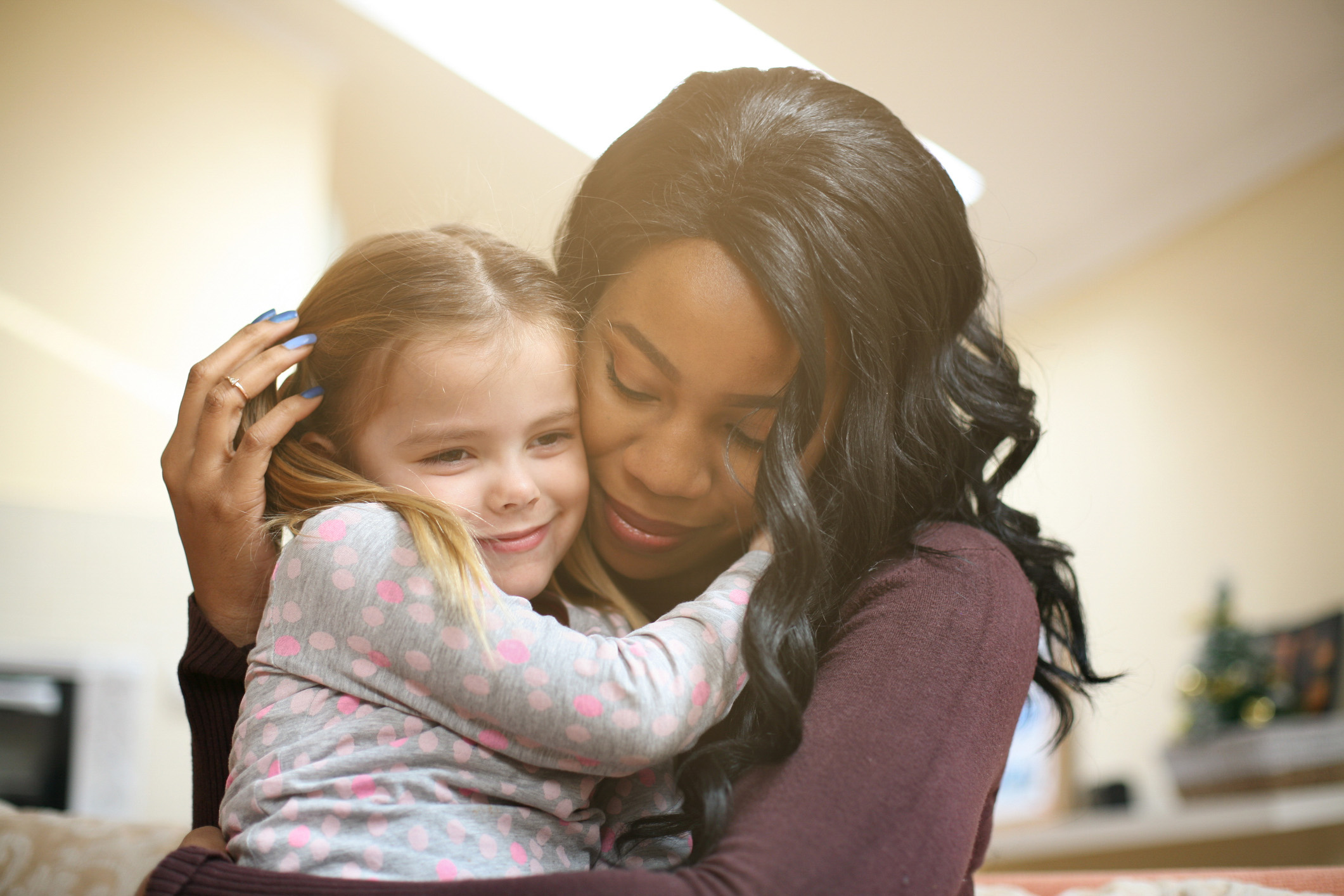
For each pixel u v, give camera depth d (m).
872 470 0.86
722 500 0.90
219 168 3.67
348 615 0.77
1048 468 5.14
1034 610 0.84
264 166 3.74
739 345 0.82
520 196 3.96
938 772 0.69
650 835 0.81
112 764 3.19
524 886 0.65
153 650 3.31
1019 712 0.78
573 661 0.74
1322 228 3.83
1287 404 3.93
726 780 0.73
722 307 0.81
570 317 0.92
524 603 0.81
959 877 0.66
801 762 0.70
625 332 0.86
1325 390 3.78
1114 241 4.66
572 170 4.22
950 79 3.47
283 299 3.69
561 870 0.79
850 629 0.81
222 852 0.78
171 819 3.23
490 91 3.90
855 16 3.17
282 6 3.72
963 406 1.00
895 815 0.66
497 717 0.75
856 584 0.85
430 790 0.75
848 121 0.91
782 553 0.79
